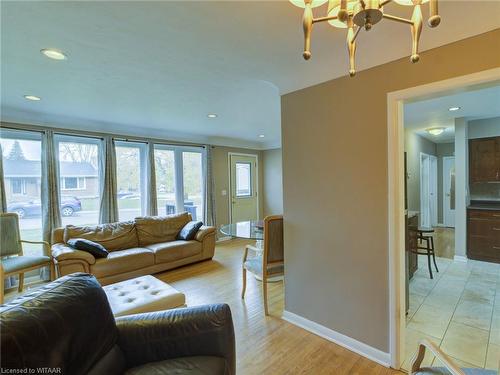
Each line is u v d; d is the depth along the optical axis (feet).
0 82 8.48
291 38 5.87
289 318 8.39
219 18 5.12
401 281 6.13
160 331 4.70
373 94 6.31
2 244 10.70
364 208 6.56
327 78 7.11
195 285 11.50
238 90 9.42
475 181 14.38
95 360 3.89
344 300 7.04
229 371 4.59
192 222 15.24
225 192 21.11
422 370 4.21
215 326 4.77
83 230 12.52
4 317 3.17
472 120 14.20
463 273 12.01
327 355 6.73
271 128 16.98
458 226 13.79
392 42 5.86
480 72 4.96
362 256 6.64
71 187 13.70
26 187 12.36
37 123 12.41
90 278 4.67
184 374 4.12
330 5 3.48
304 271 7.91
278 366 6.35
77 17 5.07
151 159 16.44
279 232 8.84
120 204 15.52
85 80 8.38
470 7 4.82
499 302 9.20
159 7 4.77
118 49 6.36
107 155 14.42
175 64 7.21
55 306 3.67
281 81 8.09
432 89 5.48
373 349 6.54
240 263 14.65
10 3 4.62
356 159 6.64
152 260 12.62
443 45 5.35
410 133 16.60
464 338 7.23
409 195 16.39
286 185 8.25
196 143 19.02
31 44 6.12
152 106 11.48
